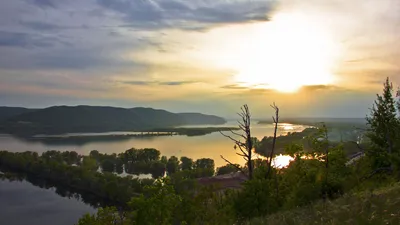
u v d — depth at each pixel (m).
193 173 126.00
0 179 174.25
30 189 156.75
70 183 159.38
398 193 14.37
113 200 131.50
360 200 14.39
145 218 28.86
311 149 26.41
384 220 10.88
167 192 30.38
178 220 33.56
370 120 33.34
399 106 32.22
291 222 14.27
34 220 113.94
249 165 33.78
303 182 24.42
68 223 110.44
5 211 123.69
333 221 12.02
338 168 25.28
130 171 191.75
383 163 29.83
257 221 17.94
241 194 24.36
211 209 32.56
